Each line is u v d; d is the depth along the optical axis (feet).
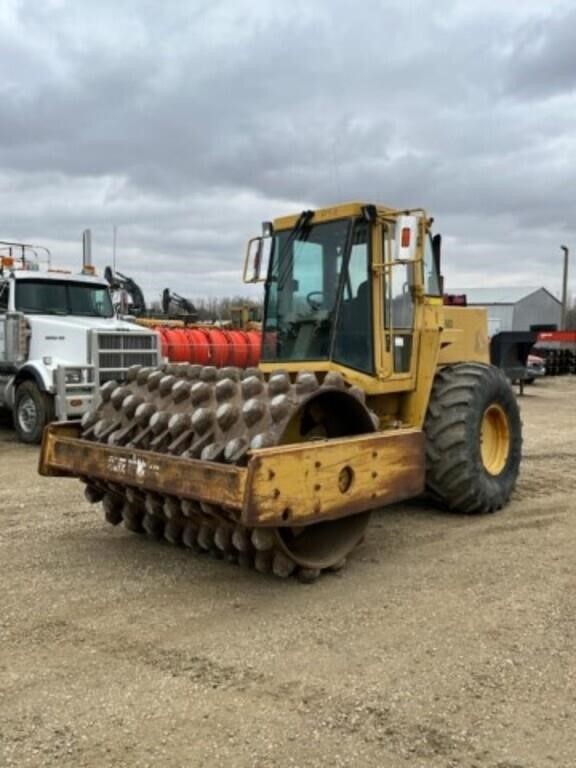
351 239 19.30
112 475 15.78
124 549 17.62
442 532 19.57
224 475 13.50
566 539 19.16
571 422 46.39
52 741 9.70
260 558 15.19
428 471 20.58
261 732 9.95
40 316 36.35
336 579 15.85
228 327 63.82
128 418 16.71
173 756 9.41
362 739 9.81
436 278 21.76
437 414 20.45
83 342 34.45
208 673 11.58
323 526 16.75
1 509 21.61
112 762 9.27
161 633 13.03
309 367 19.77
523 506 22.68
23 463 29.50
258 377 15.76
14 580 15.58
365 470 15.33
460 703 10.77
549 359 92.94
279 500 13.50
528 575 16.30
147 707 10.55
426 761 9.34
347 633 13.12
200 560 16.84
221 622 13.52
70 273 38.93
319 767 9.21
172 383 16.48
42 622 13.44
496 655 12.32
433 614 14.02
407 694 11.00
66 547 17.83
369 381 19.02
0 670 11.61
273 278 20.93
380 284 19.19
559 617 13.94
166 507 15.71
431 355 20.44
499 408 21.91
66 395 33.40
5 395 36.37
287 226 20.71
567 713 10.53
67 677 11.41
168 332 53.06
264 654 12.25
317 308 19.95
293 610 14.11
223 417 14.55
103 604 14.30
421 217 19.81
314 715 10.39
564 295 150.92
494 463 22.13
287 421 14.03
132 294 45.85
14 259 38.70
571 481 26.89
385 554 17.63
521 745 9.73
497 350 55.16
